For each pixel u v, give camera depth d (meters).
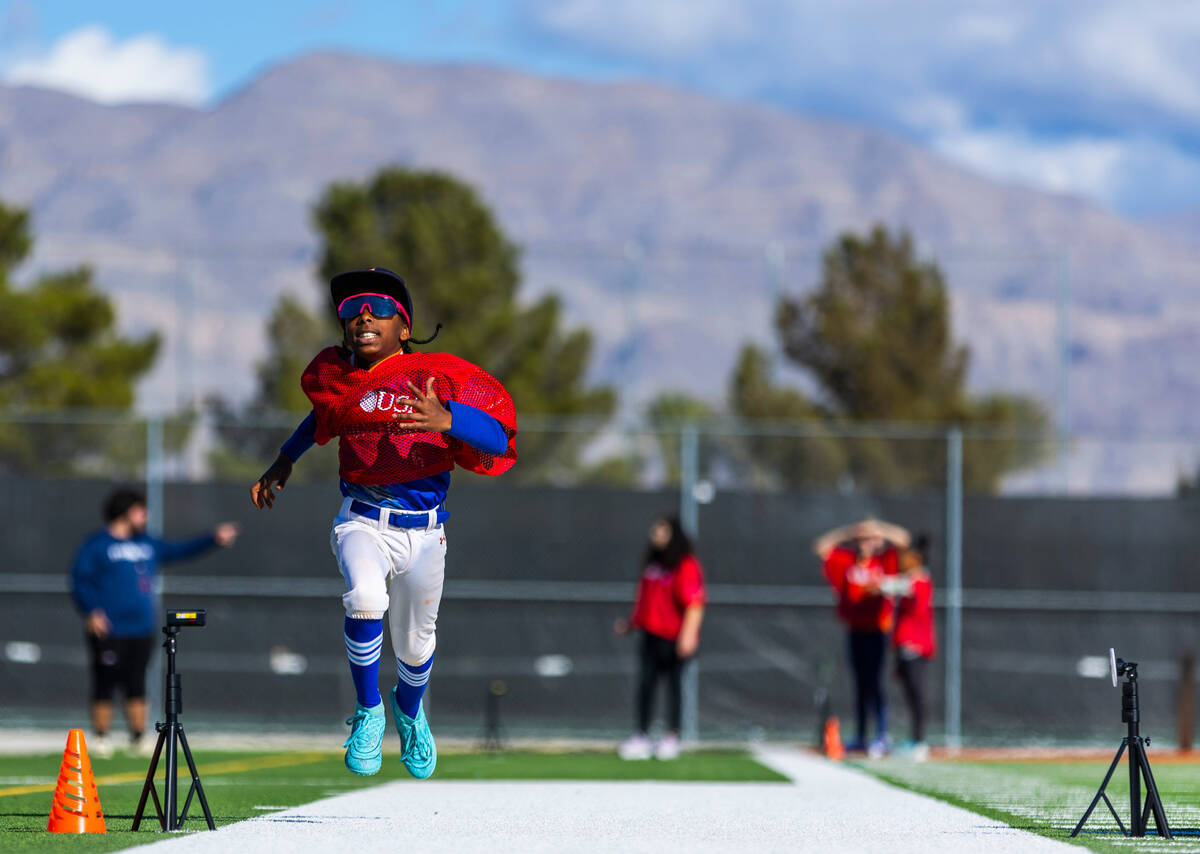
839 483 54.53
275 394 100.50
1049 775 33.88
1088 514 51.41
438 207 101.12
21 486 51.66
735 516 51.66
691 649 41.84
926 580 44.44
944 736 50.69
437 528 19.14
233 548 51.59
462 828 19.55
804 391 102.88
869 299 99.38
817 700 50.75
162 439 53.97
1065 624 51.09
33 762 37.12
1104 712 50.72
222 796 25.86
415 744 20.27
